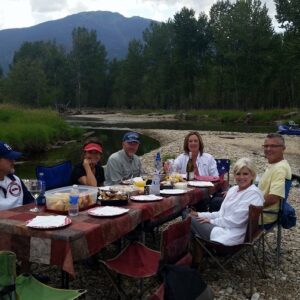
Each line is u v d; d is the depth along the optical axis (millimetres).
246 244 4508
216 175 6930
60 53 102438
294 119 41625
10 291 2668
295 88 63094
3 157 4562
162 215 4707
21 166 16797
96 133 32594
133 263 4121
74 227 3623
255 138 26703
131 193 4961
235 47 60625
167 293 3492
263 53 59156
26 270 3910
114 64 101750
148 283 4855
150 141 27078
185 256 4062
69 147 24328
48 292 3393
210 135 29031
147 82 83750
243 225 4723
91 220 3863
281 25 53406
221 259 5410
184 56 72000
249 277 5145
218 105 71938
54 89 91750
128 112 77812
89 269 5301
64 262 3355
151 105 84812
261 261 5633
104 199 4477
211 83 69000
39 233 3479
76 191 4316
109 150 22047
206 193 5758
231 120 49094
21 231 3574
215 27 61969
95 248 3629
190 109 73250
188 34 70500
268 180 5500
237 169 4840
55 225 3590
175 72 74938
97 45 97438
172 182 5730
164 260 3666
